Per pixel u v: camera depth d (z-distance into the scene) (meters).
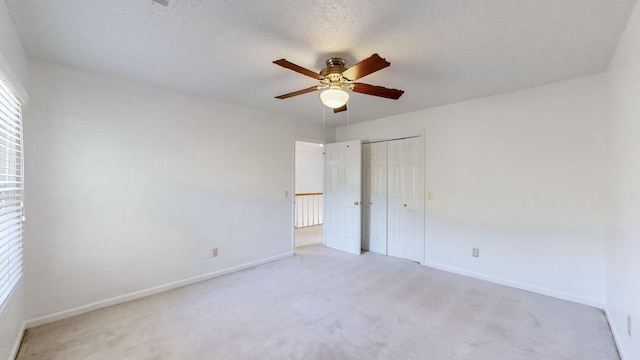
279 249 4.18
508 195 3.12
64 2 1.57
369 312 2.51
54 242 2.36
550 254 2.86
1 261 1.62
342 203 4.66
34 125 2.27
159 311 2.52
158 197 2.96
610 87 2.37
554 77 2.67
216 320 2.36
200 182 3.29
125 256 2.74
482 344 2.03
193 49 2.12
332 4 1.56
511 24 1.76
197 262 3.26
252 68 2.47
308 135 4.61
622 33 1.86
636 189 1.68
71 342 2.04
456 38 1.93
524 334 2.16
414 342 2.05
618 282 2.09
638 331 1.59
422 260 3.87
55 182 2.37
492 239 3.23
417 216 3.96
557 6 1.58
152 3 1.58
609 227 2.43
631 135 1.79
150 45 2.07
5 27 1.64
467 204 3.43
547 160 2.87
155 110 2.94
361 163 4.54
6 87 1.69
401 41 1.98
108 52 2.18
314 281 3.27
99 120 2.59
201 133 3.30
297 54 2.19
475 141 3.36
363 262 4.00
